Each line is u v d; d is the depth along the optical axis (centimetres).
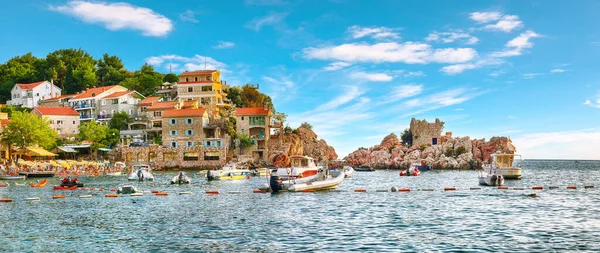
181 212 4678
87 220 4219
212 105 15262
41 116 14638
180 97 15425
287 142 14625
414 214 4472
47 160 11875
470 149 14888
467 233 3559
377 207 4959
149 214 4556
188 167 13188
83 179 9662
